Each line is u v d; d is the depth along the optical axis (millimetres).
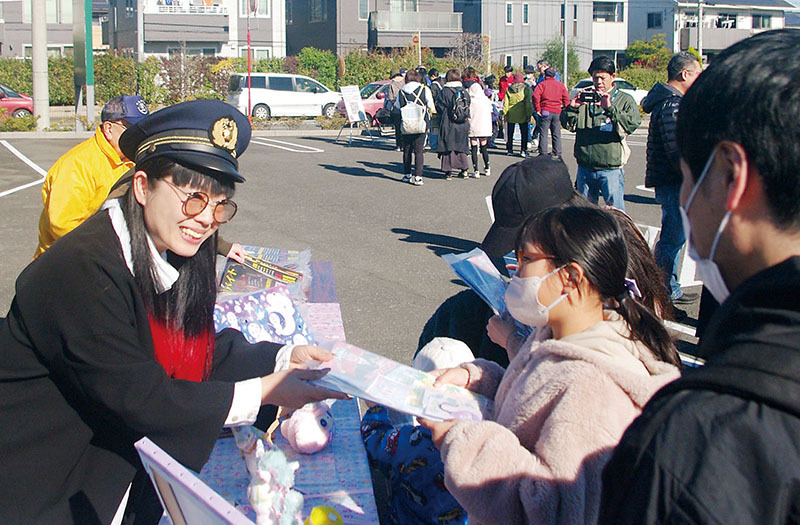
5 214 8938
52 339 1753
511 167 2543
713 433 848
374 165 14055
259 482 1997
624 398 1567
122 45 43062
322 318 3922
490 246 2523
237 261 3410
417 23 43531
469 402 1865
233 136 1861
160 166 1799
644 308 1787
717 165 935
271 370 2199
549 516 1511
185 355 2023
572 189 2523
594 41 50500
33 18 19594
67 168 3443
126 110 3420
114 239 1834
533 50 47781
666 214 5438
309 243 7746
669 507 850
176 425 1816
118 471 1897
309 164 14109
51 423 1830
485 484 1579
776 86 878
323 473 2416
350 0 42844
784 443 818
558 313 1725
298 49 46781
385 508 2980
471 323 2777
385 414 2820
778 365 831
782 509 810
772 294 879
